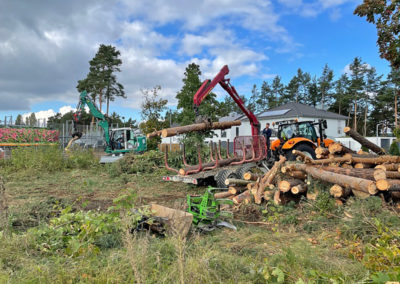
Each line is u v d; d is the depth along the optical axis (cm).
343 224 423
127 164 1116
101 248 359
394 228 382
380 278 215
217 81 834
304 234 435
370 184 437
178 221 361
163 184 932
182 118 1508
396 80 4538
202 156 985
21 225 468
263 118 2847
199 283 257
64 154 1380
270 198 563
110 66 4191
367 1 779
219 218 497
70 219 402
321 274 270
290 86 6328
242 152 898
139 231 414
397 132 791
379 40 812
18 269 291
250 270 290
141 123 1805
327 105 5859
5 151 1380
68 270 276
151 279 263
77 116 1477
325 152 705
